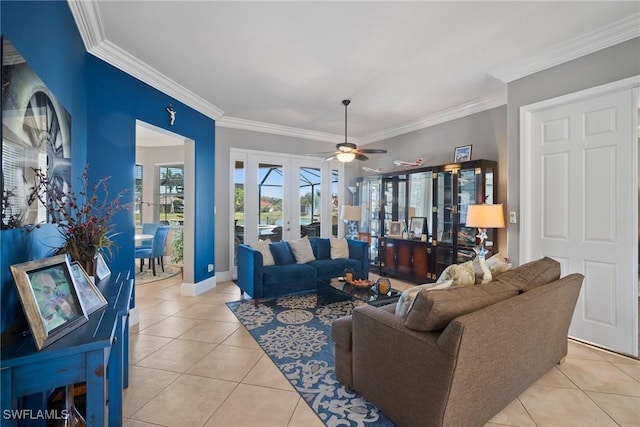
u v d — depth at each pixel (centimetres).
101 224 195
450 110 460
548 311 199
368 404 194
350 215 569
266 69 333
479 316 147
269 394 204
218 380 220
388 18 243
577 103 286
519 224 321
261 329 310
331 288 351
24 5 144
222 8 232
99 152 287
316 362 246
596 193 275
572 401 199
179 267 634
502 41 276
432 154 503
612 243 267
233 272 529
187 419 179
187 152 430
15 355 104
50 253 174
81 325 127
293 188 595
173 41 278
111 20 247
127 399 197
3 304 120
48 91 165
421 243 471
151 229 631
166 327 316
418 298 160
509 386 181
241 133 534
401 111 472
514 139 326
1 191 116
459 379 146
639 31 244
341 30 260
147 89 345
